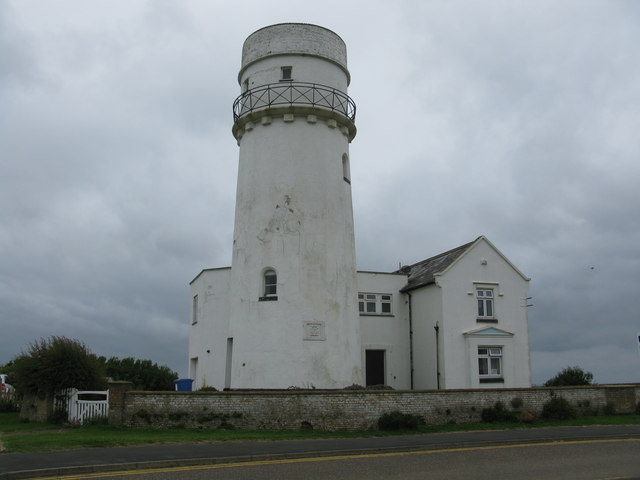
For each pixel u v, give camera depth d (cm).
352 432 1947
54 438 1630
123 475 1237
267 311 2386
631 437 1908
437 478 1210
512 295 3175
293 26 2609
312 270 2412
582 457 1504
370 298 3291
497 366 3095
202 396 1953
